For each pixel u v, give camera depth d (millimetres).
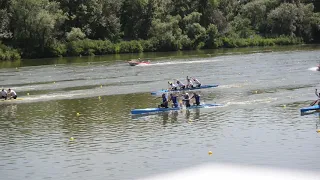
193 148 35562
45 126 44188
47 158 34500
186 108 49750
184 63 100312
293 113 45594
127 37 162250
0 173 31750
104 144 37438
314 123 41438
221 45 159625
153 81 72812
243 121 43219
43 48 134500
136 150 35594
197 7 169000
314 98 52594
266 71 79250
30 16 130000
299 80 66688
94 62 113125
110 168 31922
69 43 139500
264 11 174625
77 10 149625
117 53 146375
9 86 72938
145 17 160375
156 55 132125
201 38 157750
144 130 41281
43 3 133875
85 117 47406
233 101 53000
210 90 61844
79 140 38844
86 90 65500
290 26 167750
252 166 31328
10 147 37625
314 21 169625
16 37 132125
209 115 46281
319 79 66750
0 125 45344
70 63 112125
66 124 44625
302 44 164125
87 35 150125
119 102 55062
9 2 134375
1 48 128375
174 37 152000
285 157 32719
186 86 63094
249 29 173750
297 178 29016
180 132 40188
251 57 109000
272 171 30312
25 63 116000
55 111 51062
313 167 30641
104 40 152625
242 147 35312
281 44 163875
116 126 43094
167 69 89375
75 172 31406
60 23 136375
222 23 168000
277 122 42344
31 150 36625
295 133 38500
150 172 30953
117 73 85750
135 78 77375
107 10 155000
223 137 38188
